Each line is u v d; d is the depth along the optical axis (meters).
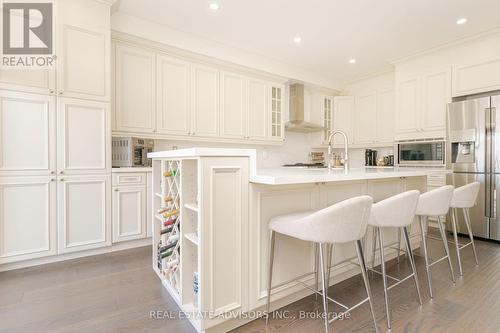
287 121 4.93
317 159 5.46
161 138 3.25
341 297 1.84
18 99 2.22
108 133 2.66
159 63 3.22
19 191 2.24
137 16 2.96
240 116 3.97
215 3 2.72
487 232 3.11
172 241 1.84
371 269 2.14
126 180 2.77
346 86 5.34
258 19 3.02
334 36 3.41
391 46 3.70
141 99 3.09
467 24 3.07
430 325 1.51
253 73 4.09
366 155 5.02
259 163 4.58
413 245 2.74
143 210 2.88
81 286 1.97
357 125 5.07
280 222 1.43
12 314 1.60
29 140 2.27
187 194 1.61
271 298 1.62
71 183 2.46
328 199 1.92
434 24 3.08
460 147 3.37
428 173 2.34
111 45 2.87
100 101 2.61
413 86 3.95
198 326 1.40
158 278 2.11
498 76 3.13
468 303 1.74
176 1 2.68
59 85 2.39
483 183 3.13
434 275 2.18
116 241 2.72
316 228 1.26
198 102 3.55
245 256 1.49
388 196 2.38
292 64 4.43
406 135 4.02
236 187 1.45
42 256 2.34
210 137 3.67
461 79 3.43
